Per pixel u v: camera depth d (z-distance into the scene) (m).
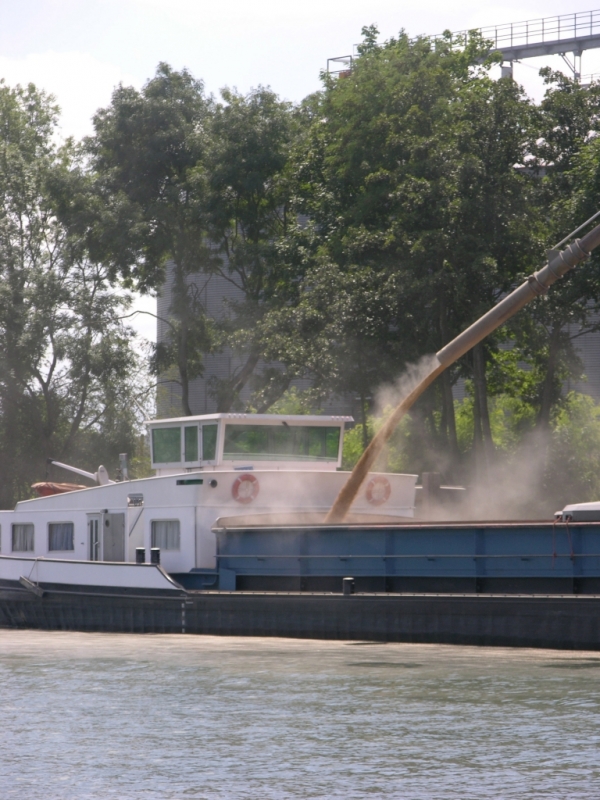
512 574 57.94
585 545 55.53
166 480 73.31
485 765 34.97
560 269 62.47
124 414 170.88
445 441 135.38
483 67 139.62
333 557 64.62
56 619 75.69
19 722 42.22
